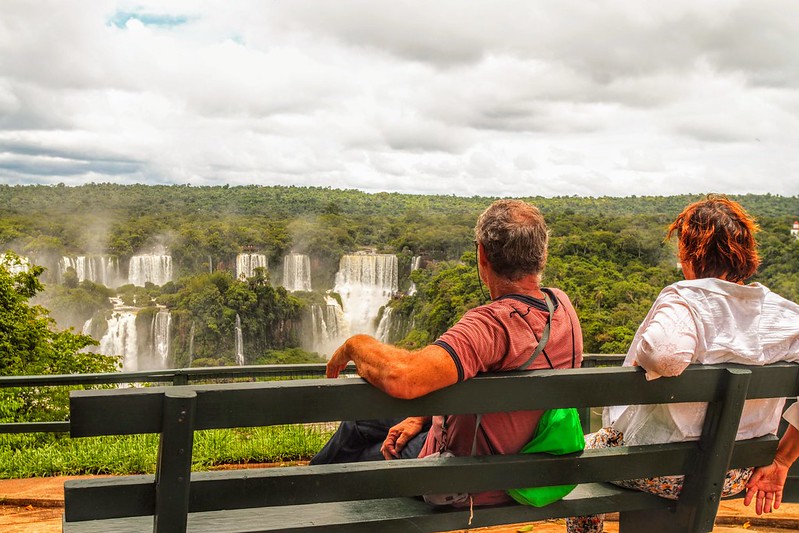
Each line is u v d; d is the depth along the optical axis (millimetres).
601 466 2137
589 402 2029
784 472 2465
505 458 2041
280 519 1953
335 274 133875
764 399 2385
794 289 61688
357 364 1842
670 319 2135
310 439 6320
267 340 112562
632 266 84812
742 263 2336
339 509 2039
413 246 132625
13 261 30281
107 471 5980
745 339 2242
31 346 28984
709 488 2242
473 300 88938
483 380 1910
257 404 1720
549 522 3932
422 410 1870
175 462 1675
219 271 115875
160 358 104188
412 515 2012
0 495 4770
